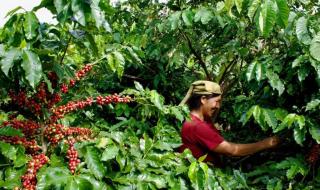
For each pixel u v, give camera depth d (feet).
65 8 6.77
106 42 14.02
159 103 9.09
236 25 12.46
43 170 6.71
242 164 12.28
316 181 10.08
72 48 10.68
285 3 7.86
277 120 10.24
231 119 13.62
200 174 7.84
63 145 7.61
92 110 11.49
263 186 10.53
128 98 8.57
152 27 13.38
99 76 15.37
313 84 10.34
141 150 8.46
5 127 7.23
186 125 11.05
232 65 14.60
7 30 7.57
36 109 7.48
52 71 7.63
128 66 14.23
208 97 11.55
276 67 10.23
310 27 9.44
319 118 9.93
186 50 14.02
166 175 8.00
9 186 6.66
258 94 11.27
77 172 7.04
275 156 11.60
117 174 7.57
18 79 7.51
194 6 14.08
